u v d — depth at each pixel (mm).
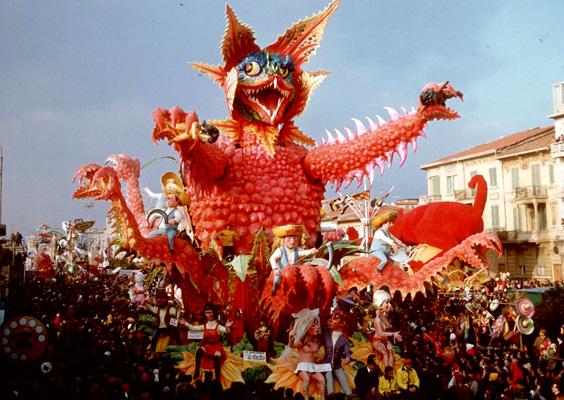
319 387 11266
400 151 15602
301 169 16578
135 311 20078
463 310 22016
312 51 17016
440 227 23375
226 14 15742
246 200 15586
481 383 10617
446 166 50375
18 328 11406
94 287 29781
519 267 43250
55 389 9156
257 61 16156
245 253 15297
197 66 16453
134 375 10477
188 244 14586
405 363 11875
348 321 14359
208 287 14672
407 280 14336
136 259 18031
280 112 16375
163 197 18359
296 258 13117
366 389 10273
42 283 31562
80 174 17375
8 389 9727
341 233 18562
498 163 44969
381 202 25562
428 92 14781
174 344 14445
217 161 15109
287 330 13711
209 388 10172
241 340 14016
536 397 9977
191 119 13492
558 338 16406
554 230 40375
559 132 40031
